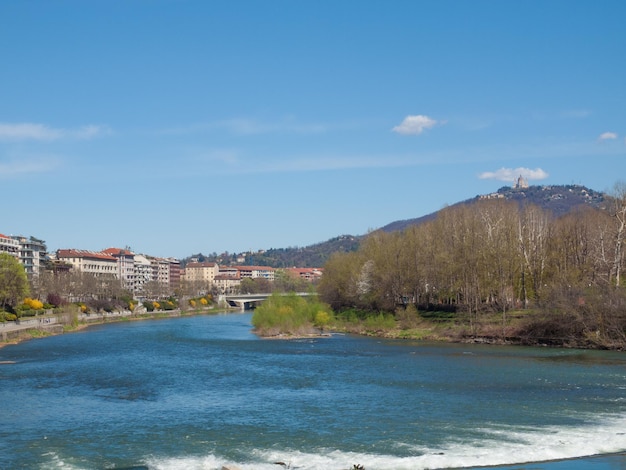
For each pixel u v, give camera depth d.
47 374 89.31
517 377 83.06
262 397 71.25
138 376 87.31
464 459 46.75
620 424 56.88
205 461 47.41
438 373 87.50
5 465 47.00
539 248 148.88
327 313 176.00
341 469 44.97
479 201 176.12
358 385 78.38
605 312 116.88
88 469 45.97
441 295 159.25
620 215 132.62
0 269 179.38
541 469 44.72
